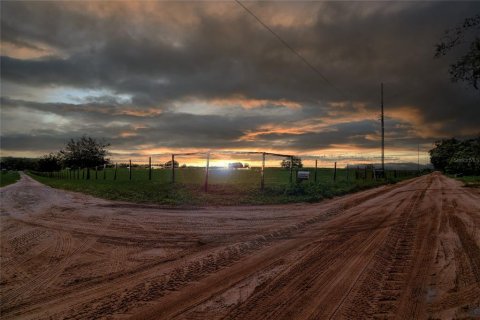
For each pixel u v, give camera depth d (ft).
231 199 54.65
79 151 154.92
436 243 25.30
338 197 62.54
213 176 126.21
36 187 108.47
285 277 18.31
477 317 13.28
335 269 19.54
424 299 15.15
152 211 44.01
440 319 13.21
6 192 85.92
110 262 22.27
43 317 14.38
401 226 32.24
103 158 159.12
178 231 31.42
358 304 14.73
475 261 20.67
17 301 16.31
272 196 58.59
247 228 32.37
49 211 47.21
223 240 27.50
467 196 60.80
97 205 51.75
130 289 17.16
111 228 33.65
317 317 13.55
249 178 110.32
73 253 24.94
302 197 57.06
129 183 93.66
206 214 41.11
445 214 38.93
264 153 67.62
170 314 14.08
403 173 282.97
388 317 13.46
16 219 41.37
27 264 22.48
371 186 96.94
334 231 30.40
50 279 19.35
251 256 22.62
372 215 39.52
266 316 13.70
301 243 26.05
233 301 15.26
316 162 94.02
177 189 69.56
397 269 19.39
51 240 29.40
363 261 21.02
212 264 21.01
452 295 15.51
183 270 19.98
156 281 18.22
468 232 29.01
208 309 14.47
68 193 78.28
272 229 31.76
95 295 16.56
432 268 19.45
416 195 64.34
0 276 20.18
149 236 29.68
